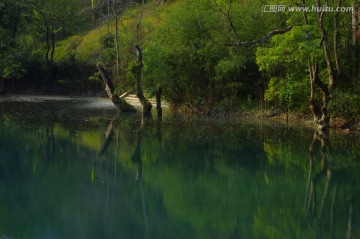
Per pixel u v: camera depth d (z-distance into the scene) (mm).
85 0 59875
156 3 49469
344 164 21594
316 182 19047
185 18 34500
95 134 28656
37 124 32125
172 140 26672
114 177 19844
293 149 24234
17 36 55312
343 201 16797
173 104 38719
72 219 14914
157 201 16766
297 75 30562
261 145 25188
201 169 21016
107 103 45750
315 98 29469
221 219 14992
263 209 15914
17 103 44938
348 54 28453
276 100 33781
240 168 21062
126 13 49750
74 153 23984
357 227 14352
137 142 26359
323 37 25234
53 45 54906
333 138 26516
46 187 18312
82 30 60406
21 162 22109
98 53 51094
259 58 27703
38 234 13672
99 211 15711
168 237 13492
